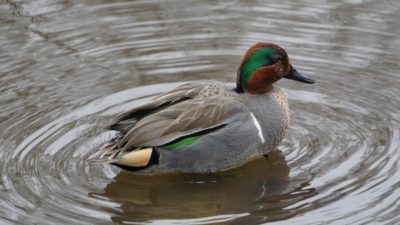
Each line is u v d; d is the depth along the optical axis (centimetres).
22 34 1698
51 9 1795
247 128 1283
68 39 1686
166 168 1276
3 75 1551
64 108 1448
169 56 1633
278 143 1327
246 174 1285
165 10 1797
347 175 1248
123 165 1254
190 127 1258
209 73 1568
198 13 1781
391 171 1250
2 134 1363
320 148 1329
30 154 1313
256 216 1168
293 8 1786
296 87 1523
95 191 1227
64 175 1261
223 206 1202
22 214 1155
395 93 1478
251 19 1752
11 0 1825
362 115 1420
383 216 1148
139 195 1228
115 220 1152
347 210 1165
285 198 1207
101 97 1485
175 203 1212
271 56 1330
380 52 1611
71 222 1139
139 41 1686
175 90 1311
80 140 1353
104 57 1627
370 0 1791
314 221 1144
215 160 1280
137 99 1480
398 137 1343
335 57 1606
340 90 1502
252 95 1330
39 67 1583
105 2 1827
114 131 1372
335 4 1791
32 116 1419
